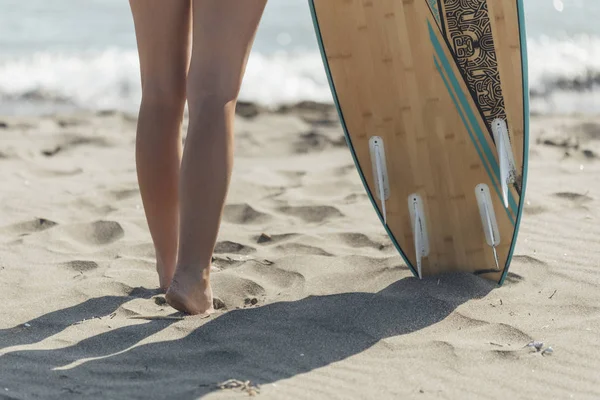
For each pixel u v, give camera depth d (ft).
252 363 9.32
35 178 19.48
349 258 12.80
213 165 10.09
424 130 11.73
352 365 9.24
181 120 11.19
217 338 9.97
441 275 11.87
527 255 12.70
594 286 11.49
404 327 10.22
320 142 22.85
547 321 10.36
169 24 10.64
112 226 15.03
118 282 12.05
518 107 11.54
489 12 11.47
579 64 32.37
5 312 11.12
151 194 11.24
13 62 34.12
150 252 13.71
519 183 11.62
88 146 22.98
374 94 11.73
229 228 15.10
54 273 12.71
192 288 10.43
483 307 10.82
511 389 8.64
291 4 47.24
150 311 11.02
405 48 11.64
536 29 38.60
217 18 9.97
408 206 11.87
